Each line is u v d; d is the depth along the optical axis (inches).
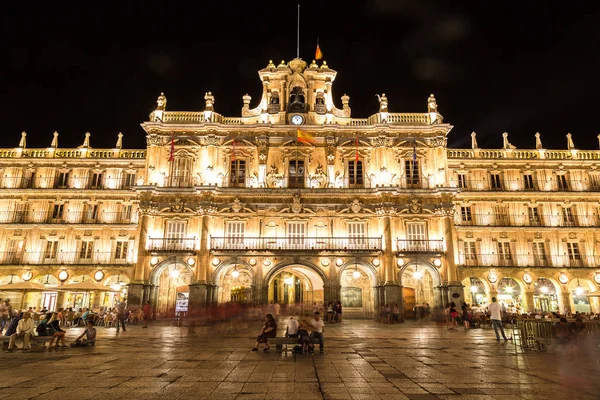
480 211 1831.9
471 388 451.2
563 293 1722.4
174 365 585.0
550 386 460.8
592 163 1850.4
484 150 1899.6
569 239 1786.4
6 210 1814.7
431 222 1668.3
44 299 1749.5
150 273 1594.5
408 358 660.1
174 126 1716.3
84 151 1907.0
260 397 409.4
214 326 1119.6
